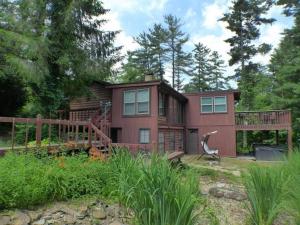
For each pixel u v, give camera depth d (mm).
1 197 4234
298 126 23172
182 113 20609
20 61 11820
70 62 13992
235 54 31984
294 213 4258
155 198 3035
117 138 16391
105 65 15797
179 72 42344
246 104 31344
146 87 15773
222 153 19297
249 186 4688
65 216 4535
